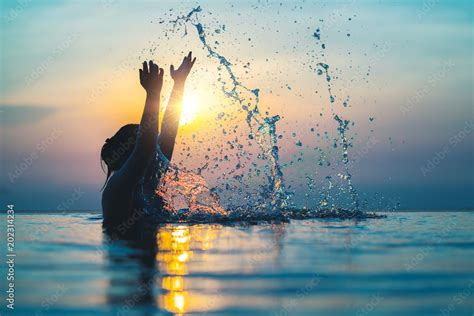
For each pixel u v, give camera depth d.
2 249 3.04
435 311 1.80
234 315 1.78
